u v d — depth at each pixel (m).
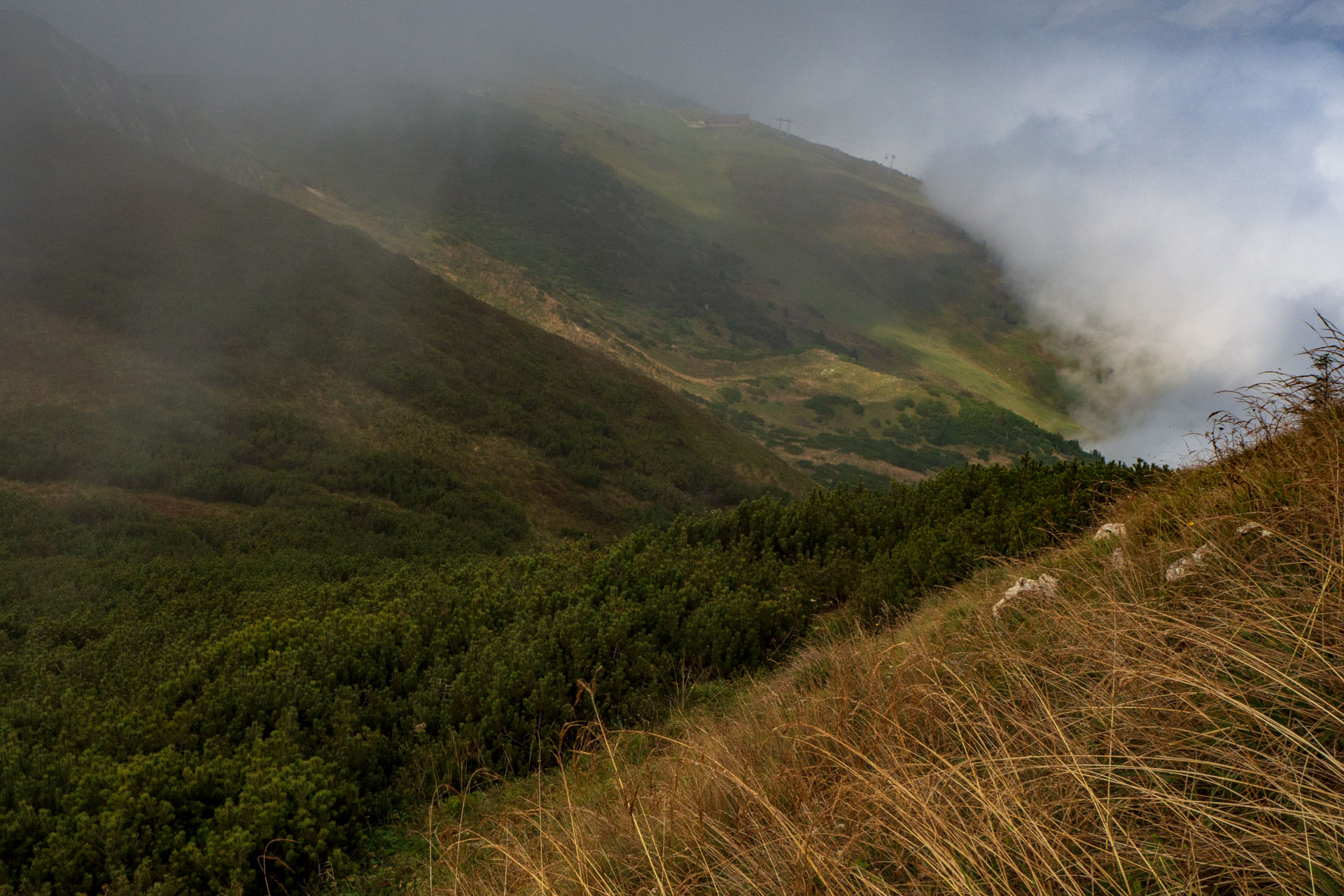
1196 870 1.36
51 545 16.09
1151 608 2.45
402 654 5.48
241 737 4.43
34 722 4.91
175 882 3.02
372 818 3.89
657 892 1.96
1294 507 2.59
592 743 4.21
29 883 3.07
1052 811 1.68
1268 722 1.51
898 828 1.71
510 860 2.35
